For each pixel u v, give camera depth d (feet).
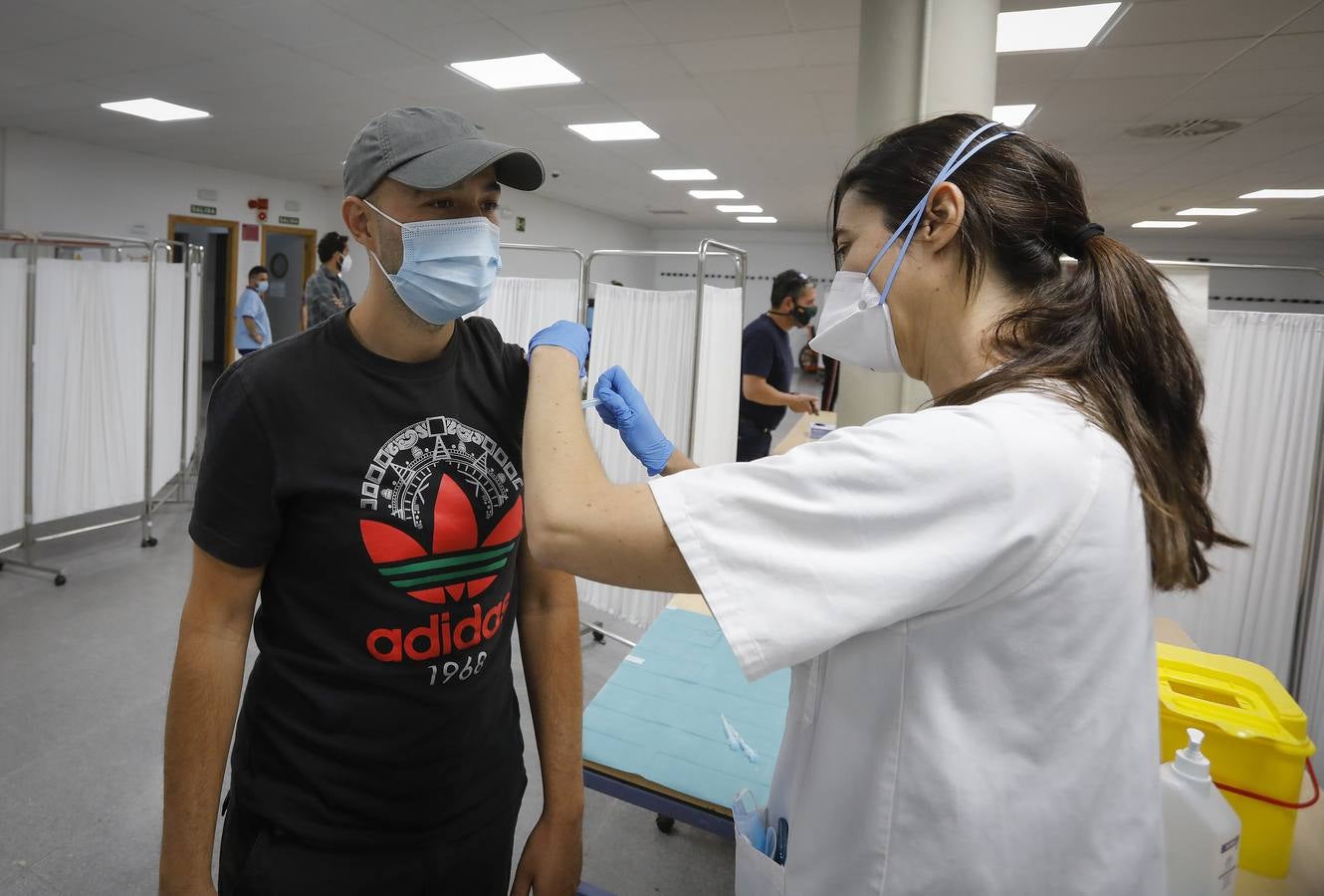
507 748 3.21
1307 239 37.11
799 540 1.76
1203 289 5.38
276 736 2.78
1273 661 7.04
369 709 2.73
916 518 1.68
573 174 29.19
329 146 23.85
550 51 14.34
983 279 2.01
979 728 1.78
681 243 51.62
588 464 2.06
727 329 9.18
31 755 6.85
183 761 2.72
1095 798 1.75
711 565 1.76
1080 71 14.32
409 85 16.97
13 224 23.11
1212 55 13.26
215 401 2.67
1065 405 1.78
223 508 2.63
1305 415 6.71
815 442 1.88
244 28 13.66
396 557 2.71
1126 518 1.74
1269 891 3.04
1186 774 2.76
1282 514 6.88
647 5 11.99
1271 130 18.02
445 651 2.82
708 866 6.12
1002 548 1.65
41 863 5.61
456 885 3.01
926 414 1.80
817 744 2.08
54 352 11.09
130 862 5.66
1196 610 7.30
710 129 20.45
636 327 8.89
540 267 38.34
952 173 2.00
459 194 2.72
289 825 2.74
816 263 48.83
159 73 16.49
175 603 10.23
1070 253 2.06
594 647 9.84
